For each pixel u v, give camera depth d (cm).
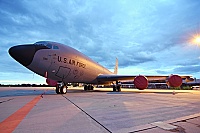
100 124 314
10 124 311
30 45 1008
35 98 857
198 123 326
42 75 1131
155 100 771
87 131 270
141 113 430
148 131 273
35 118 363
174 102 689
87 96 1006
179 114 419
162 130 279
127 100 764
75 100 750
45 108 504
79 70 1336
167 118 371
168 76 1506
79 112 439
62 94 1195
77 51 1366
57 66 1121
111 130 276
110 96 1016
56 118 363
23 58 954
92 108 509
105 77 1675
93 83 1775
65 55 1176
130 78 1619
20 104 602
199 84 4856
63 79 1248
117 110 475
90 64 1498
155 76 1557
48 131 268
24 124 311
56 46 1145
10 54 964
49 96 997
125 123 323
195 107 543
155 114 418
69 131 269
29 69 1058
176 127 296
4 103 637
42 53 1025
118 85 1834
